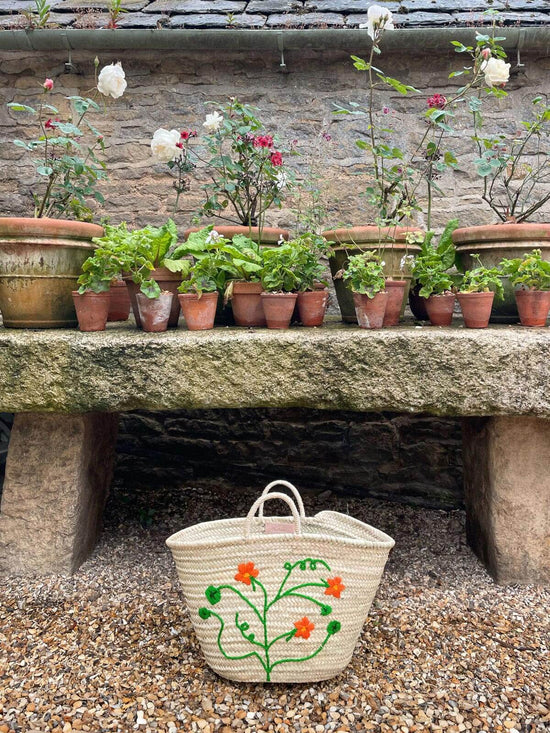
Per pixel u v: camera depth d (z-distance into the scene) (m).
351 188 3.19
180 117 3.24
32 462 2.29
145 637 1.88
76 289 2.36
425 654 1.79
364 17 3.06
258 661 1.60
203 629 1.64
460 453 3.07
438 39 2.92
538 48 2.99
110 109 3.25
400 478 3.16
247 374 2.00
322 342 1.97
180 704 1.58
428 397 1.94
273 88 3.21
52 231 2.24
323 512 1.94
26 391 2.05
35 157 3.26
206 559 1.60
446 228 2.64
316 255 2.43
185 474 3.30
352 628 1.63
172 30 2.97
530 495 2.16
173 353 2.00
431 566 2.38
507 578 2.18
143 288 2.14
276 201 2.97
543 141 3.10
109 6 3.30
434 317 2.42
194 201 3.24
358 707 1.56
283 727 1.49
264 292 2.31
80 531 2.35
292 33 2.94
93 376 2.03
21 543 2.28
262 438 3.26
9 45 3.04
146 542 2.62
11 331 2.23
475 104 2.57
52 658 1.77
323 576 1.58
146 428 3.31
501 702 1.58
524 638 1.87
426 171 2.80
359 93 3.18
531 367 1.89
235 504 3.11
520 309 2.28
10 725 1.50
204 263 2.25
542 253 2.42
